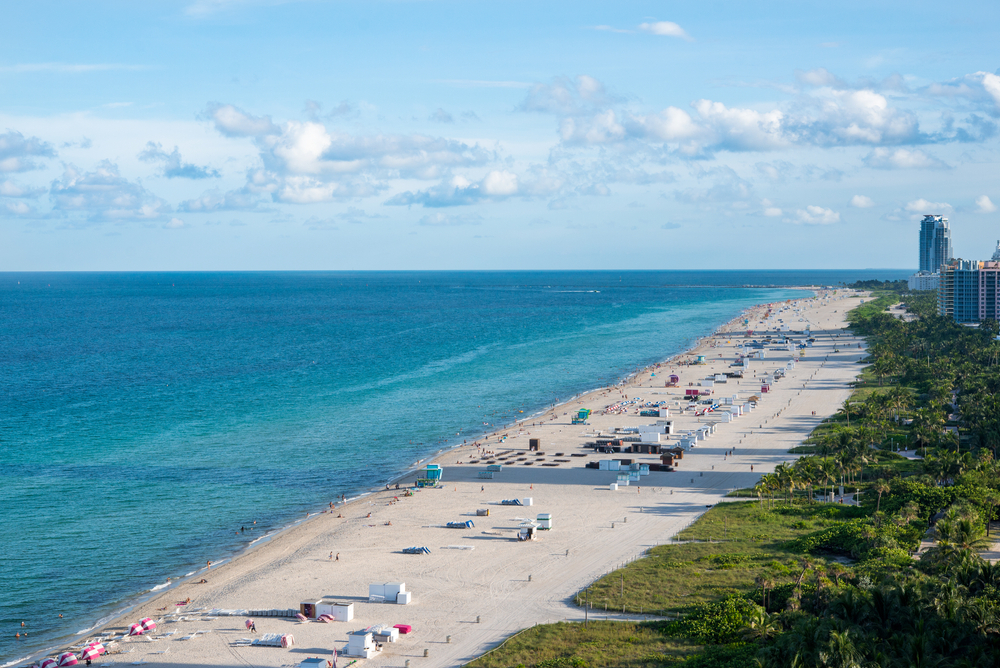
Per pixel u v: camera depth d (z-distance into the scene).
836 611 89.38
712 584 117.31
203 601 120.06
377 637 105.00
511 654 98.50
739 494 168.62
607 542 141.00
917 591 88.75
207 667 98.62
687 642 99.56
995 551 125.38
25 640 109.12
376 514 160.75
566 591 119.75
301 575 129.00
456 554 137.00
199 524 155.88
